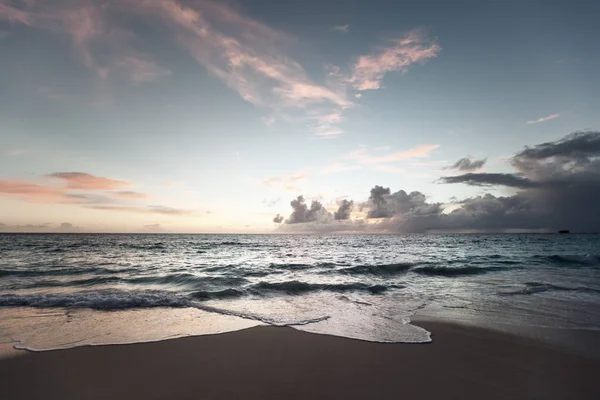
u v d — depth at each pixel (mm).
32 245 42344
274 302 9477
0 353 5129
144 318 7453
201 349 5359
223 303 9289
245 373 4387
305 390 3875
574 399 3748
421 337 6074
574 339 6031
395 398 3688
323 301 9633
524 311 8320
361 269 17031
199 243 57094
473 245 51625
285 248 42500
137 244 50156
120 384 4070
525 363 4848
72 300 9125
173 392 3844
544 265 20234
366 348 5449
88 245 44719
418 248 42500
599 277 14859
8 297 9359
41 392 3869
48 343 5621
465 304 9148
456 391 3893
